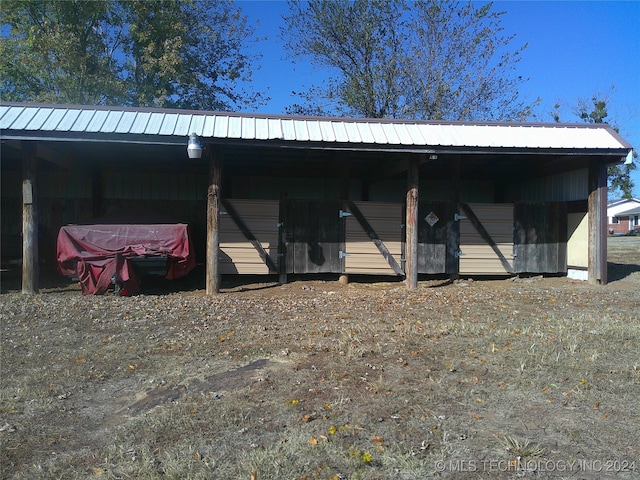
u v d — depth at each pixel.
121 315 8.20
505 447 3.69
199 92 26.48
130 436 3.92
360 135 10.57
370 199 16.45
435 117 25.08
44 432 4.05
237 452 3.65
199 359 5.76
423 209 12.73
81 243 10.54
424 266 12.70
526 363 5.50
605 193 11.97
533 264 13.16
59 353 6.10
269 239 12.16
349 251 12.38
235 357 5.80
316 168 14.66
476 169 15.25
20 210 14.65
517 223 13.11
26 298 9.67
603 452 3.65
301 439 3.80
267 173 15.50
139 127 9.73
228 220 12.01
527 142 10.98
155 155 12.53
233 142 9.90
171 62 23.41
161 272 10.68
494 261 13.00
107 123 9.76
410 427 4.00
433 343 6.32
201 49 26.77
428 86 24.95
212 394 4.70
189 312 8.49
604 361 5.62
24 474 3.42
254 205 12.11
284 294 10.90
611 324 7.41
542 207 13.23
